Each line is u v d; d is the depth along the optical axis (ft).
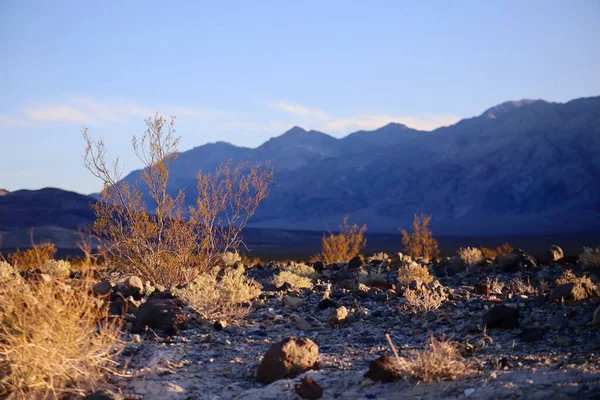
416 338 30.01
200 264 50.26
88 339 22.76
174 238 49.98
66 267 53.21
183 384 22.76
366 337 29.99
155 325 30.66
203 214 51.06
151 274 48.32
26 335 21.68
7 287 23.94
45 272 50.01
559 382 20.27
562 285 38.75
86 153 47.80
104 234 48.98
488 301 38.47
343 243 90.38
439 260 72.28
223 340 29.50
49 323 21.63
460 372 21.65
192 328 31.48
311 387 21.16
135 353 26.35
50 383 21.15
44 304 21.81
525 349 26.78
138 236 48.70
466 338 29.27
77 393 21.20
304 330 32.27
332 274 61.05
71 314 22.12
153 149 49.73
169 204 50.34
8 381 21.31
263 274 61.57
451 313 35.01
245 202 52.44
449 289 44.93
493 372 21.80
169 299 36.60
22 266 64.85
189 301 35.29
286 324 33.37
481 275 58.03
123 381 22.68
